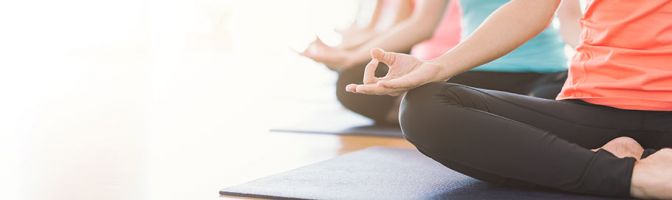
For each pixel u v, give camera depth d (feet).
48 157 8.08
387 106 11.96
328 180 6.48
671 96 5.56
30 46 25.85
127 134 10.19
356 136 10.56
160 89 17.61
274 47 31.37
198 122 11.96
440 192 5.90
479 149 5.65
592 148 5.97
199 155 8.60
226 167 7.77
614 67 5.68
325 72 23.72
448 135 5.67
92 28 28.22
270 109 14.21
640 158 5.66
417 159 7.80
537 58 9.96
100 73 20.67
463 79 10.25
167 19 30.09
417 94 5.76
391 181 6.42
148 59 26.58
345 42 10.25
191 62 26.45
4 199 6.03
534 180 5.69
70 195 6.20
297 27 30.99
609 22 5.74
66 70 21.02
